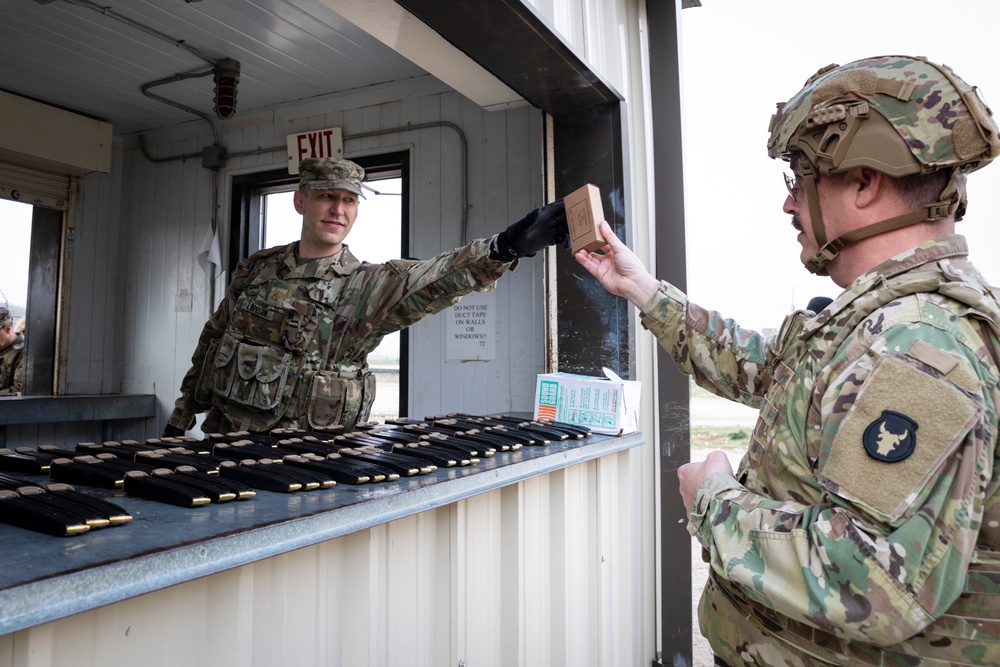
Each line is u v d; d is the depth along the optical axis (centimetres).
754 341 127
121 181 428
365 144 357
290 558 121
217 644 107
